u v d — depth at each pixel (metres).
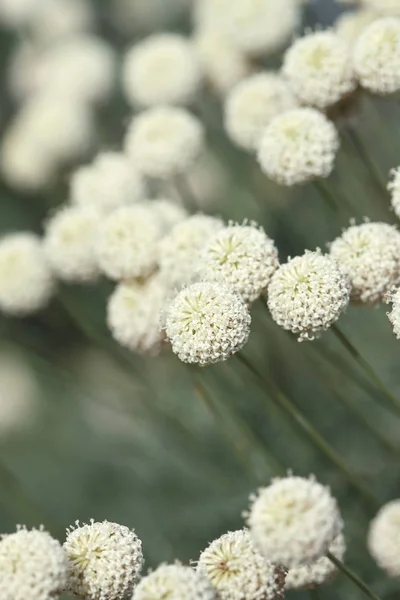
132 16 0.75
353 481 0.44
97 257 0.46
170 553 0.49
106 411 0.61
